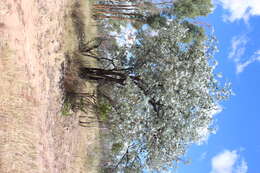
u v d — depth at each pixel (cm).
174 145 780
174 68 774
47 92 757
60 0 839
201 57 798
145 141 816
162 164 822
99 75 910
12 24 623
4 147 626
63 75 834
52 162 789
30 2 673
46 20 746
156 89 785
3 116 628
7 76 632
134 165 932
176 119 752
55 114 800
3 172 618
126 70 905
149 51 856
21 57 661
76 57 926
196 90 777
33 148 709
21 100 673
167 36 855
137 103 764
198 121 786
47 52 751
